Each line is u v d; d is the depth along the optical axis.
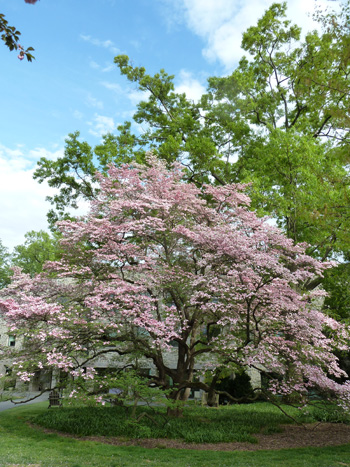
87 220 14.54
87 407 15.52
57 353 10.89
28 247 36.75
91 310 11.91
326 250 18.73
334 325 12.63
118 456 9.12
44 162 21.92
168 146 20.72
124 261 13.33
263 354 11.84
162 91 25.11
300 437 12.08
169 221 14.34
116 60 24.77
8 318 11.70
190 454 9.54
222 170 23.30
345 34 7.97
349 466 8.44
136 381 11.83
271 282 12.12
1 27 3.65
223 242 11.40
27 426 13.29
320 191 12.23
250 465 8.41
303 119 22.45
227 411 16.50
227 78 22.69
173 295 13.86
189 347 14.65
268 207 18.28
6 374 12.46
